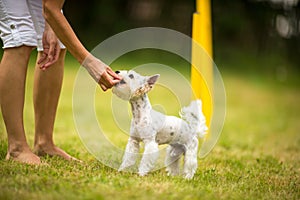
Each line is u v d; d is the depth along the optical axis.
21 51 5.80
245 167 7.08
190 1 23.95
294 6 25.17
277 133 11.48
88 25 23.50
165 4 24.22
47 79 6.27
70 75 16.27
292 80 23.44
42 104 6.36
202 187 5.36
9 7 5.74
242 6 25.44
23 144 5.95
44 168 5.60
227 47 24.73
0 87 5.81
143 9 24.39
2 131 7.88
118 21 23.86
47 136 6.49
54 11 5.39
